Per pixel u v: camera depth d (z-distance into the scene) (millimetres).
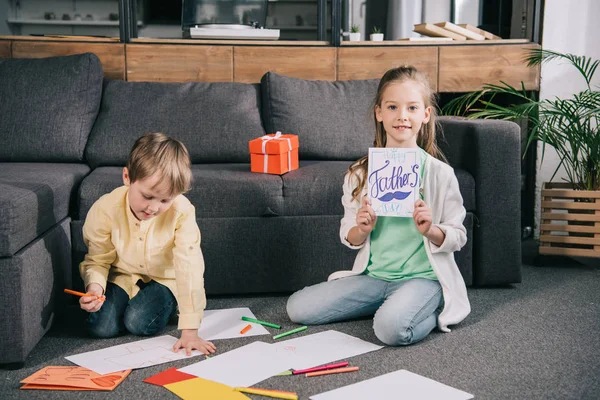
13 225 1440
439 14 3832
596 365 1511
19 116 2361
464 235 1756
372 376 1438
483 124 2154
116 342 1661
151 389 1367
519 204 2164
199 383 1377
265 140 2133
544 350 1609
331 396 1312
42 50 2721
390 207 1697
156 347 1609
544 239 2508
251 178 2053
